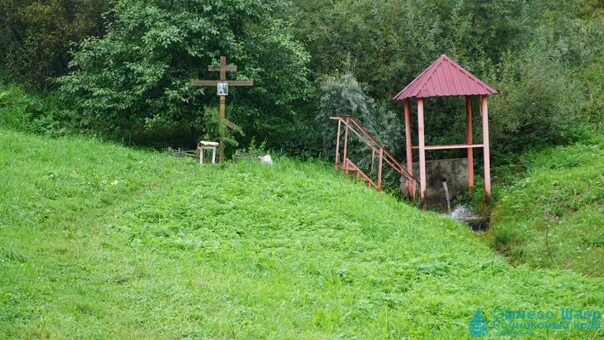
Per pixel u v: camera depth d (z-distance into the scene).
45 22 22.39
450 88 18.39
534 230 15.59
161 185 15.66
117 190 14.91
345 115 20.19
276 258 11.74
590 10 29.25
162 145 20.92
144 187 15.46
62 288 9.26
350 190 16.45
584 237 14.23
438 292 10.37
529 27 23.69
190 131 21.86
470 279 11.11
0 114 20.45
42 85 23.42
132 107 19.69
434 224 15.95
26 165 15.43
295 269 11.29
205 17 19.25
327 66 22.39
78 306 8.74
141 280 9.98
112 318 8.55
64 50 23.09
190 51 18.89
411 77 22.30
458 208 18.91
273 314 9.14
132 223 12.96
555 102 20.61
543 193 17.14
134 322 8.52
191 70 19.67
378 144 18.98
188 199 14.42
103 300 9.09
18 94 21.98
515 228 15.91
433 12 23.67
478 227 17.67
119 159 17.14
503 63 22.30
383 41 22.45
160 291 9.55
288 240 12.78
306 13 23.06
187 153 18.72
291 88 20.62
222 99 18.28
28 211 12.86
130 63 19.36
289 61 20.62
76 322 8.27
